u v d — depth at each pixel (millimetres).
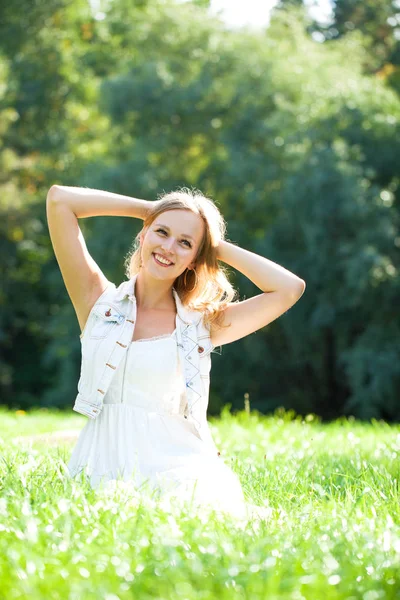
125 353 4254
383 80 30500
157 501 3805
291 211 23000
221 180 26750
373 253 21672
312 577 2846
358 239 22359
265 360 25172
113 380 4270
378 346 22812
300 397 26266
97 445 4246
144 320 4383
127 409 4230
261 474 5156
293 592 2729
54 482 4082
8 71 33031
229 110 27703
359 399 22656
